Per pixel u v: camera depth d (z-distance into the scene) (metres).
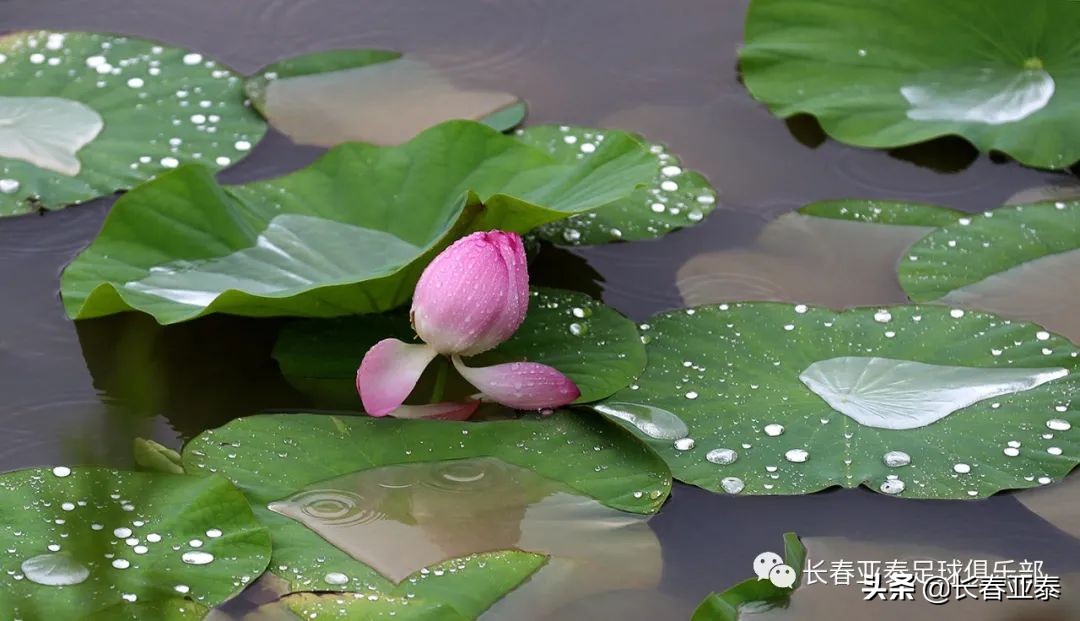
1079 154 3.48
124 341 3.29
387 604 3.04
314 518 3.10
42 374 3.26
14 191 3.41
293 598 3.04
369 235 3.33
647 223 3.44
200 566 3.05
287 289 3.26
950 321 3.28
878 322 3.29
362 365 3.18
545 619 3.04
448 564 3.07
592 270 3.38
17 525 3.07
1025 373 3.23
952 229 3.42
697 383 3.23
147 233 3.30
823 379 3.23
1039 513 3.13
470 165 3.37
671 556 3.10
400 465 3.15
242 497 3.10
